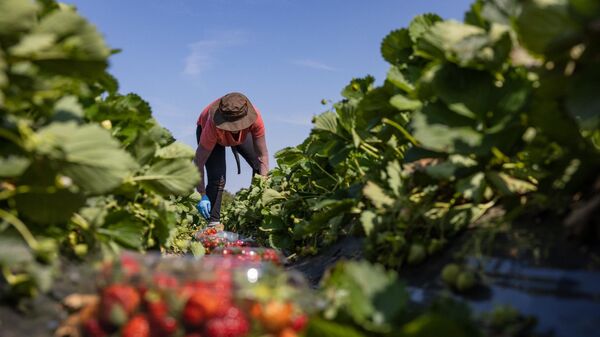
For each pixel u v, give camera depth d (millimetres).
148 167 3777
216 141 9836
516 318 2369
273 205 7352
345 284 2373
